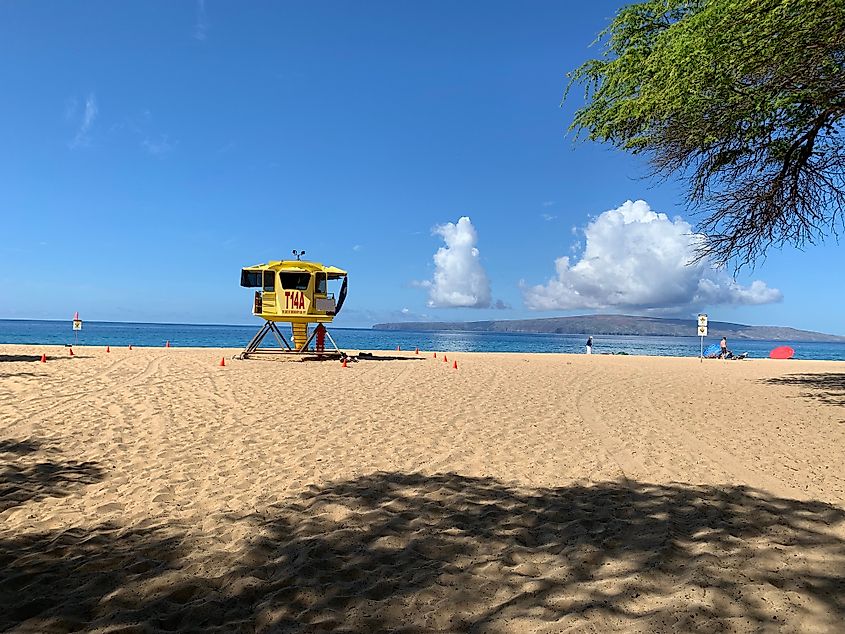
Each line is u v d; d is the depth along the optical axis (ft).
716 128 31.32
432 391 39.19
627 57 33.45
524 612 9.55
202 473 18.48
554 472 18.97
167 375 45.06
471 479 18.04
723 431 26.32
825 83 27.37
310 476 18.24
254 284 71.31
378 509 15.10
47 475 18.10
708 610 9.42
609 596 10.09
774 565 11.34
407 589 10.45
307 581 10.69
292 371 51.75
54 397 32.63
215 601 10.00
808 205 38.50
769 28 23.32
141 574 11.16
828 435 25.43
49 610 9.62
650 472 18.98
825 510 14.89
